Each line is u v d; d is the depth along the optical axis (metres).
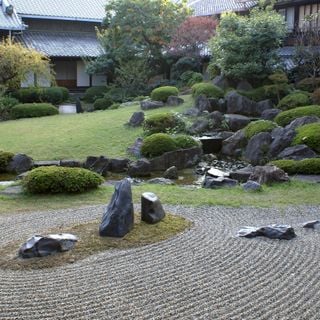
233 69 14.45
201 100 13.62
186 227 5.23
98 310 3.45
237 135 11.49
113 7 19.58
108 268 4.16
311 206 6.47
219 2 25.16
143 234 4.89
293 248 4.60
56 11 23.78
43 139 11.88
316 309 3.41
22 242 4.88
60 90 20.11
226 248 4.61
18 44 18.20
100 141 11.55
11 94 18.33
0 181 9.00
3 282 3.95
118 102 18.56
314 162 8.48
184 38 18.69
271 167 8.02
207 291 3.70
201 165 10.55
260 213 6.10
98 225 5.20
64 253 4.47
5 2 21.72
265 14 14.95
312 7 18.58
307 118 10.80
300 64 15.43
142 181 9.03
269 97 14.11
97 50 22.64
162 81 19.14
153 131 11.70
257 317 3.31
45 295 3.70
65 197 7.02
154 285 3.82
